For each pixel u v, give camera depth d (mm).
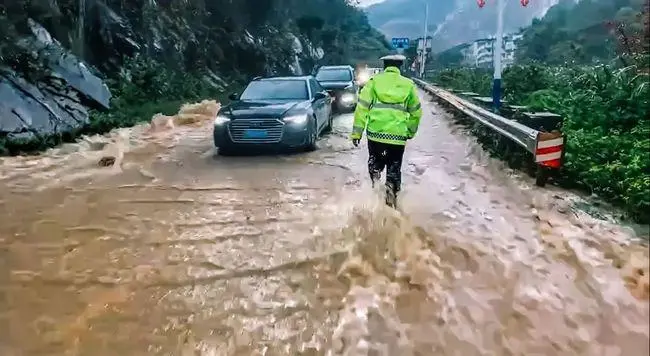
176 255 5043
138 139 12852
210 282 4441
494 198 6730
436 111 19781
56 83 14078
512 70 15516
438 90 23828
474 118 11523
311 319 3816
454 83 28094
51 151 11016
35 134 11406
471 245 5121
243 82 36562
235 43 37469
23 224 6031
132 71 21406
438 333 3613
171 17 29625
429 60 64500
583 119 9453
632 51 12141
